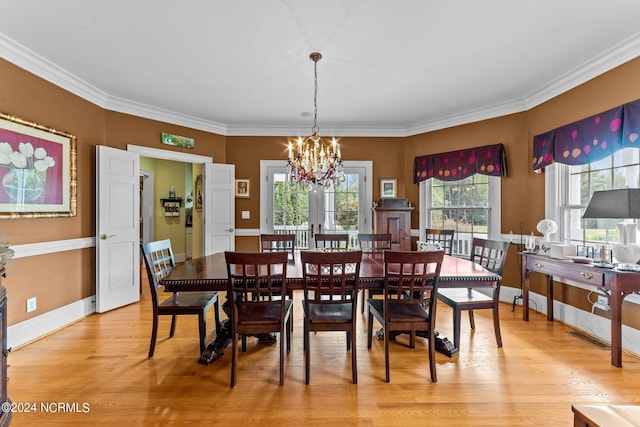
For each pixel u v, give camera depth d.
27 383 1.99
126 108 3.76
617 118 2.49
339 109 4.04
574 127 2.92
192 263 2.64
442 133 4.41
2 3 1.98
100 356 2.36
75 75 3.05
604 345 2.54
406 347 2.54
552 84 3.15
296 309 3.53
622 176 2.61
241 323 1.99
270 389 1.94
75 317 3.12
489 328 2.91
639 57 2.36
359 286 2.15
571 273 2.51
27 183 2.63
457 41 2.44
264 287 2.11
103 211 3.34
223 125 4.73
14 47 2.48
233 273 2.22
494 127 3.90
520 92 3.46
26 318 2.63
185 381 2.03
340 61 2.77
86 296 3.29
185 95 3.58
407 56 2.68
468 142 4.14
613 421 1.01
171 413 1.71
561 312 3.07
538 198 3.47
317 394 1.89
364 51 2.60
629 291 2.17
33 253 2.69
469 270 2.39
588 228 2.97
